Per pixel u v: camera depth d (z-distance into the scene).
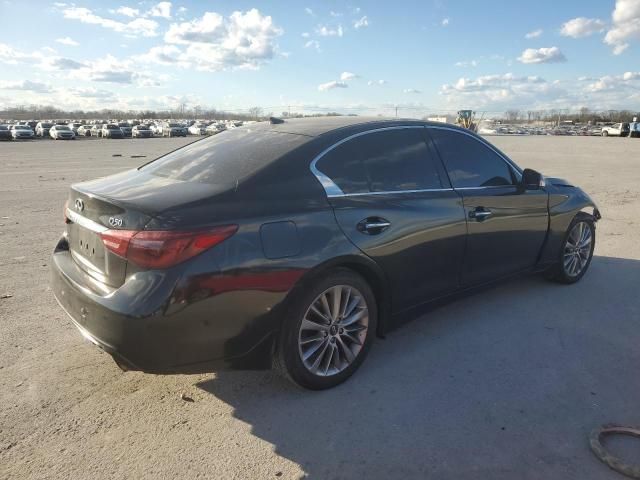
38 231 7.52
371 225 3.31
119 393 3.21
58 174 16.48
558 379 3.40
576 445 2.72
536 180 4.56
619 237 7.33
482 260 4.21
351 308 3.33
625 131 63.12
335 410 3.04
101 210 2.90
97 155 27.31
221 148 3.60
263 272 2.82
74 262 3.21
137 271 2.66
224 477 2.48
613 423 2.90
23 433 2.79
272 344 2.97
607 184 13.47
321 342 3.19
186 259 2.62
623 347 3.87
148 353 2.64
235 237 2.75
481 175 4.29
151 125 85.50
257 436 2.80
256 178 3.02
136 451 2.66
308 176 3.19
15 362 3.55
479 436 2.79
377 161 3.59
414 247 3.60
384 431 2.84
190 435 2.80
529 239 4.65
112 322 2.63
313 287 3.07
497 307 4.66
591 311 4.57
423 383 3.35
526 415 2.99
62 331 4.05
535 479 2.47
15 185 13.36
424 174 3.84
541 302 4.79
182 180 3.17
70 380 3.34
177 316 2.62
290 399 3.16
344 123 3.68
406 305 3.70
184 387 3.29
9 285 5.08
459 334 4.09
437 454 2.65
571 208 5.07
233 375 3.45
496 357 3.71
